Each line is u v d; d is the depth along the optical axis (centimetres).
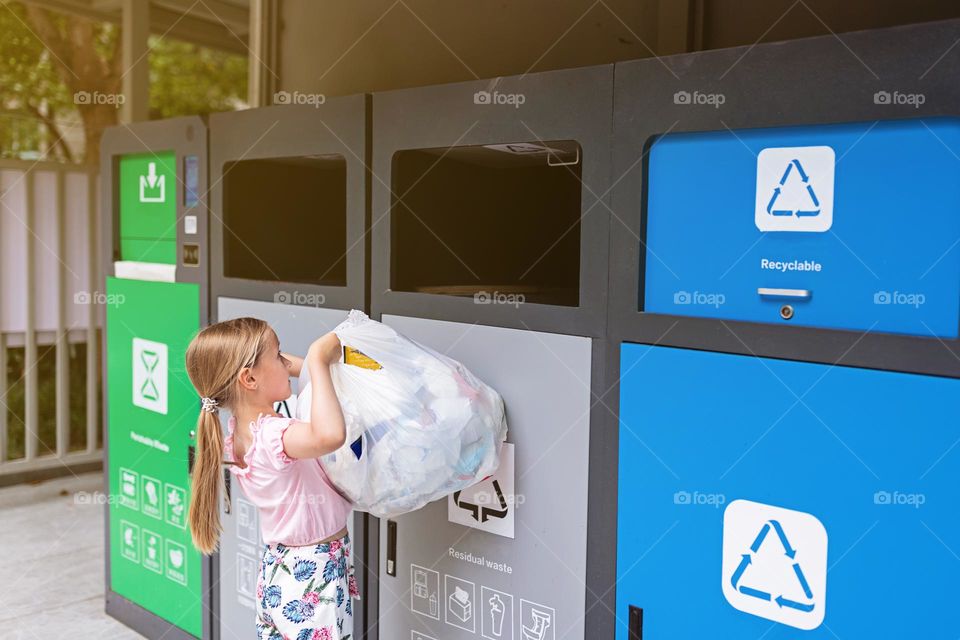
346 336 175
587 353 175
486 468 181
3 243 449
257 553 249
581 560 179
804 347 145
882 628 140
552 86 175
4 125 727
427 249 229
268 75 316
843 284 141
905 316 135
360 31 289
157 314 283
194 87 892
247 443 178
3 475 461
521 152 219
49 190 460
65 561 370
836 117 139
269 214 268
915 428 134
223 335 176
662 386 163
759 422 151
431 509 205
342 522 182
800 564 148
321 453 163
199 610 275
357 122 212
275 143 235
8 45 716
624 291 168
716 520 158
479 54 257
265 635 185
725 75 151
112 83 728
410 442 169
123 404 303
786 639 151
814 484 145
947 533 132
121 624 310
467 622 200
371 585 221
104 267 306
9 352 517
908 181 134
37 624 308
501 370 189
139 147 285
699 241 158
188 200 268
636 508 169
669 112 158
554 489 182
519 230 258
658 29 212
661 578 167
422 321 204
